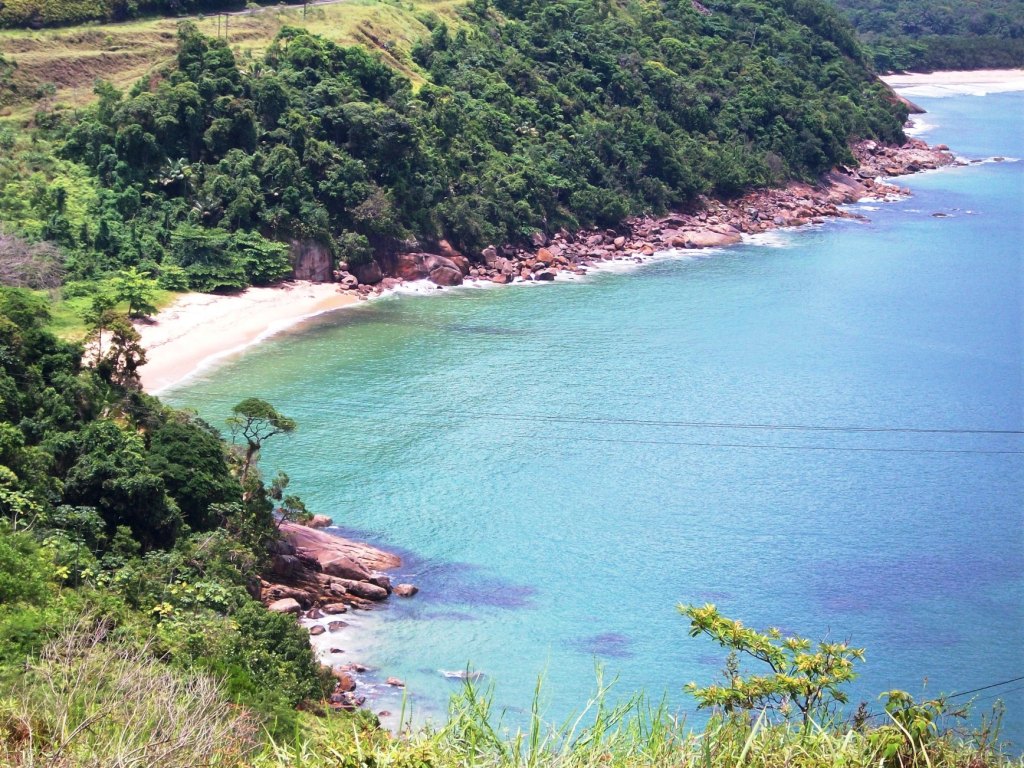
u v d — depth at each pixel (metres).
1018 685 66.00
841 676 22.83
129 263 129.62
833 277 153.50
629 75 190.00
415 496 88.19
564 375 114.38
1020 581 78.06
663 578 77.44
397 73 165.62
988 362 121.50
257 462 91.31
